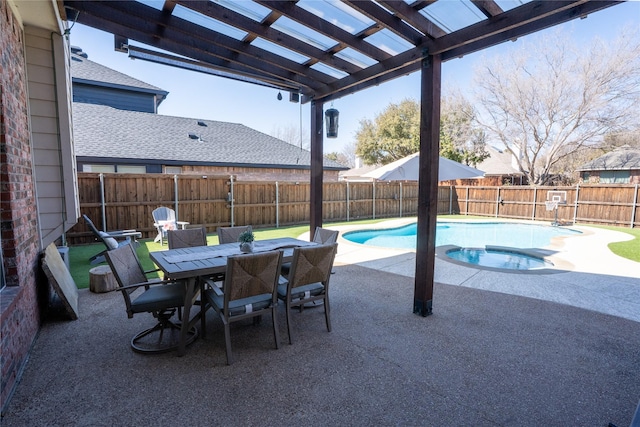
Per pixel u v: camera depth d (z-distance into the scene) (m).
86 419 2.19
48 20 3.53
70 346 3.15
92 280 4.62
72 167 4.08
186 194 9.62
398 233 12.16
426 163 3.82
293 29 3.63
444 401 2.40
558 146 17.66
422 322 3.75
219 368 2.81
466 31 3.29
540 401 2.40
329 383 2.60
